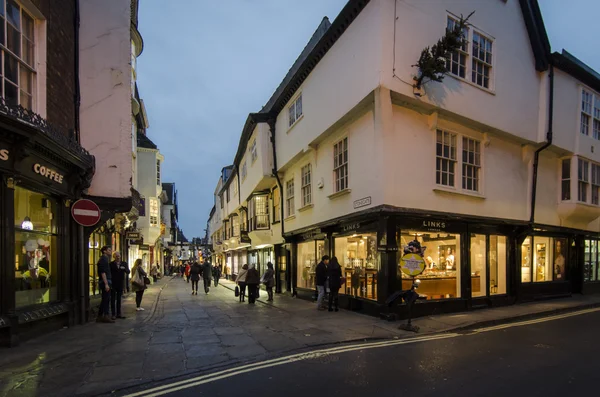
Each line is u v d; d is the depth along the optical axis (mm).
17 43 7379
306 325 9062
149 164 27078
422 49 10039
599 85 15266
